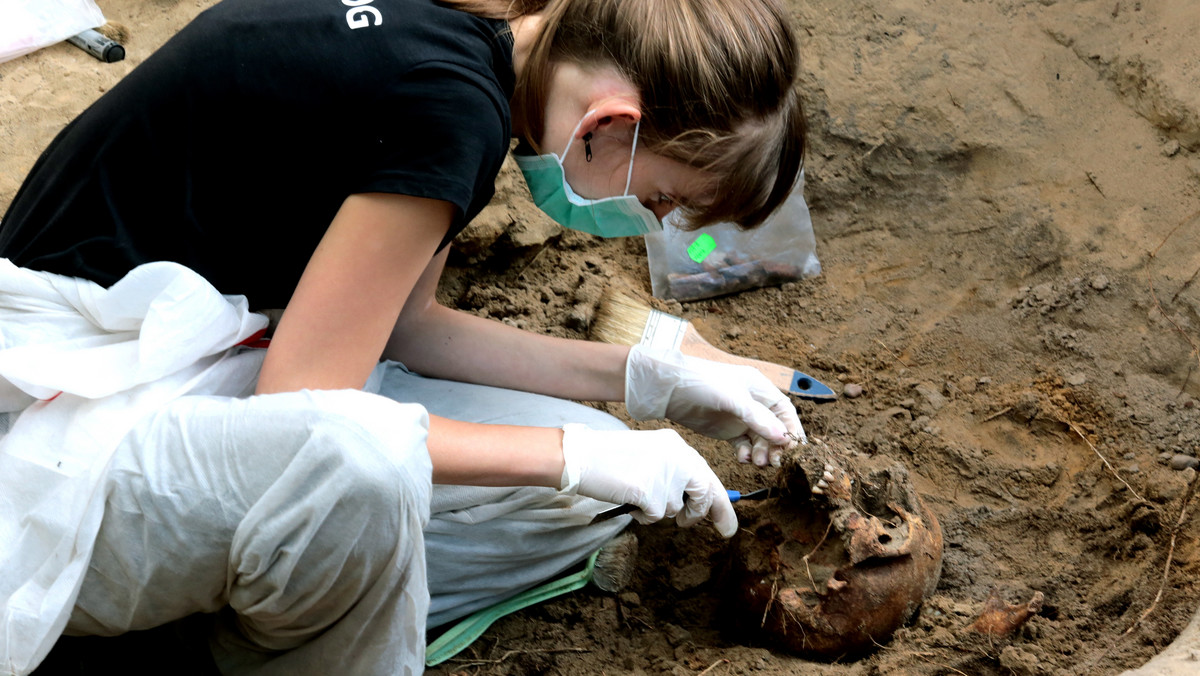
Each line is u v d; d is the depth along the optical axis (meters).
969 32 3.61
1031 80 3.49
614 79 1.73
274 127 1.69
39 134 3.18
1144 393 2.72
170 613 1.75
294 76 1.68
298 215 1.80
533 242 3.08
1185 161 3.20
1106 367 2.81
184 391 1.80
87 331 1.80
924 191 3.39
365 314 1.71
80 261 1.77
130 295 1.73
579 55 1.74
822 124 3.46
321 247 1.69
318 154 1.71
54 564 1.61
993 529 2.52
